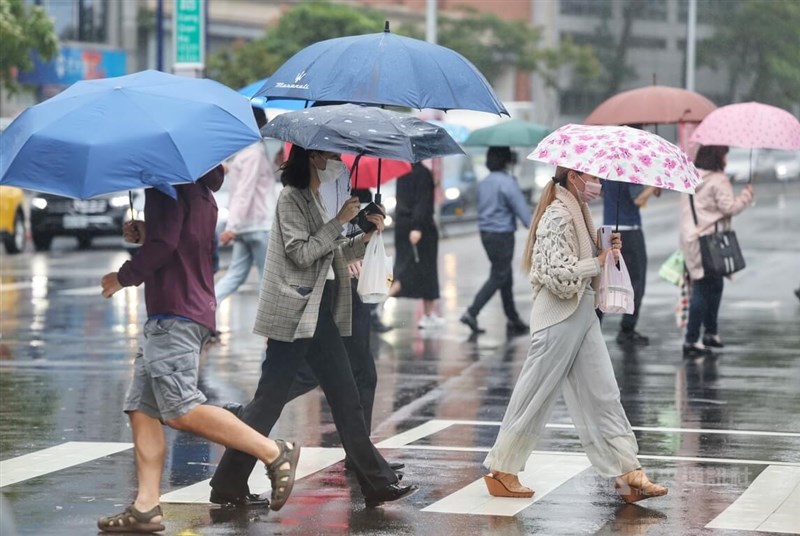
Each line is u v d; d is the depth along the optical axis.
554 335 19.45
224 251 73.19
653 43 162.88
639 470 19.50
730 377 31.98
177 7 59.75
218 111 17.34
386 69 20.25
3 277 58.03
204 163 16.86
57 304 47.94
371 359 21.67
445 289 54.09
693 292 35.56
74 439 24.73
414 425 26.22
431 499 19.94
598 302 19.72
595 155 18.70
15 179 16.69
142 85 17.53
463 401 28.94
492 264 40.19
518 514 18.97
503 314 45.53
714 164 35.22
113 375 32.41
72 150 16.62
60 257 69.00
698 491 20.42
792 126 34.09
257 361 34.81
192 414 18.12
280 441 18.58
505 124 46.38
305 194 19.09
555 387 19.66
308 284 19.05
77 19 129.88
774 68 157.12
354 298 21.44
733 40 158.38
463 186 88.81
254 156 36.22
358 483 20.98
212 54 127.19
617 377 32.00
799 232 83.38
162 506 19.53
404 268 41.59
